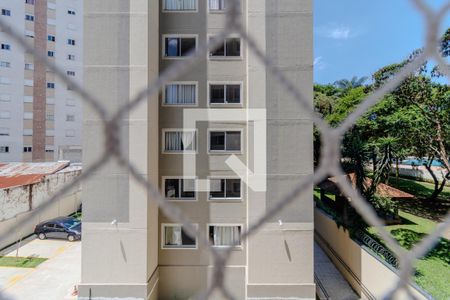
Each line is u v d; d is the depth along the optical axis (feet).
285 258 27.02
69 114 106.22
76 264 37.11
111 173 26.25
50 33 104.37
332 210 42.19
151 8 27.43
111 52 26.32
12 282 32.22
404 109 43.91
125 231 26.13
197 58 4.07
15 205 46.09
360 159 38.88
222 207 29.07
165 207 4.24
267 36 27.12
